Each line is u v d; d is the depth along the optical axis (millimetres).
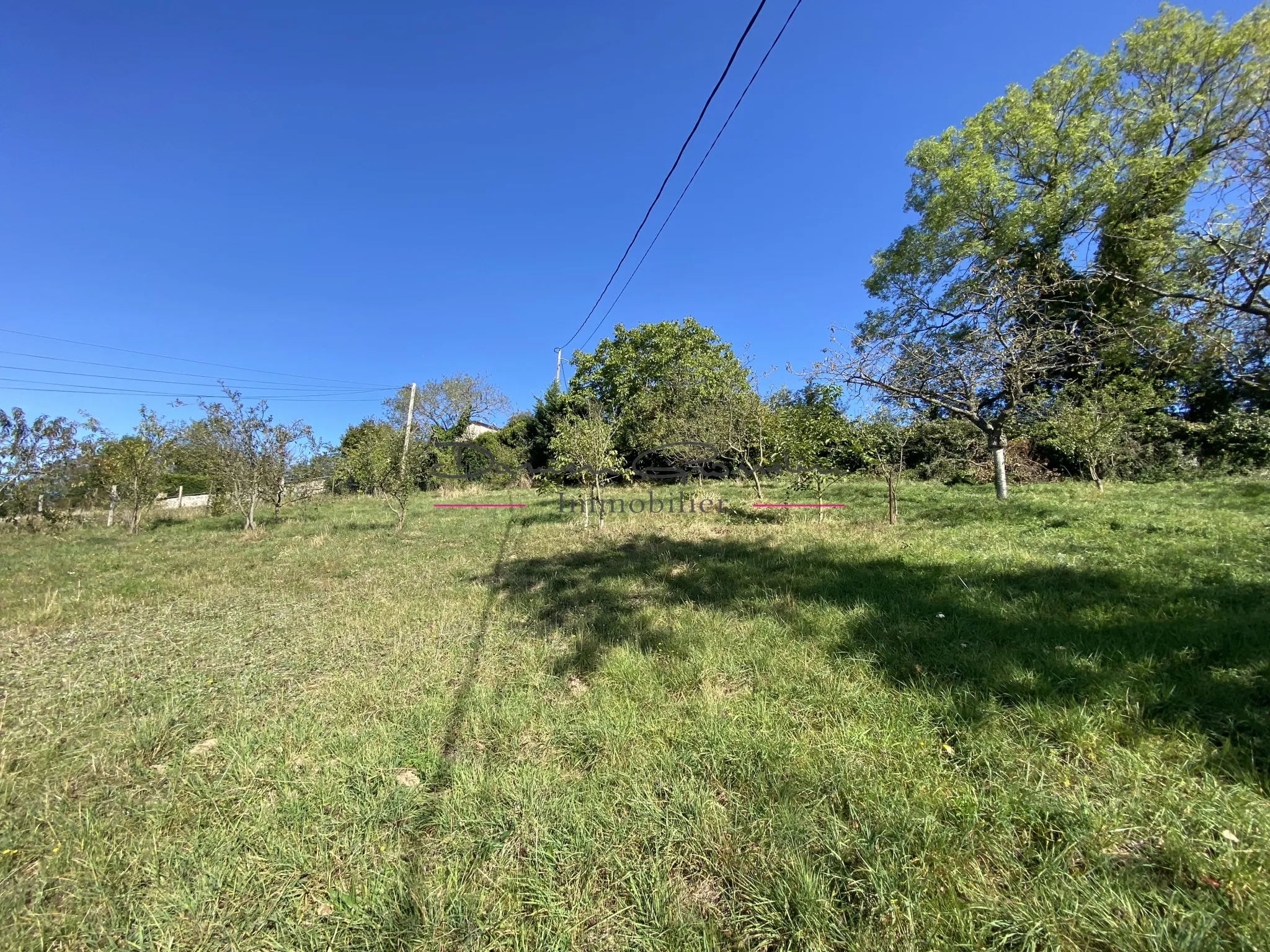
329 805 2184
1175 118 14000
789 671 3178
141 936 1625
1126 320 9820
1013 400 10195
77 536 11992
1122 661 2920
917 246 17594
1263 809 1825
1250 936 1393
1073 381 13266
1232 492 9547
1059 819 1851
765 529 8703
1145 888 1579
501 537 9609
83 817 2178
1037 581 4551
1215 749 2139
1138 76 15016
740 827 1951
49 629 4797
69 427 12133
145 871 1883
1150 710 2457
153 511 17469
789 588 4934
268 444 11930
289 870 1861
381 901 1696
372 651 4023
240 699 3271
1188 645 3053
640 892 1708
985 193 15906
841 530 8070
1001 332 10195
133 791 2359
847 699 2795
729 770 2291
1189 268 7109
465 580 6305
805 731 2543
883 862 1741
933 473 17203
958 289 16016
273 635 4504
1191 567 4656
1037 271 10945
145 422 13086
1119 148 15148
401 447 11742
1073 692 2652
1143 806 1896
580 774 2359
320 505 17000
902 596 4430
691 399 21766
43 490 11891
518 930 1592
